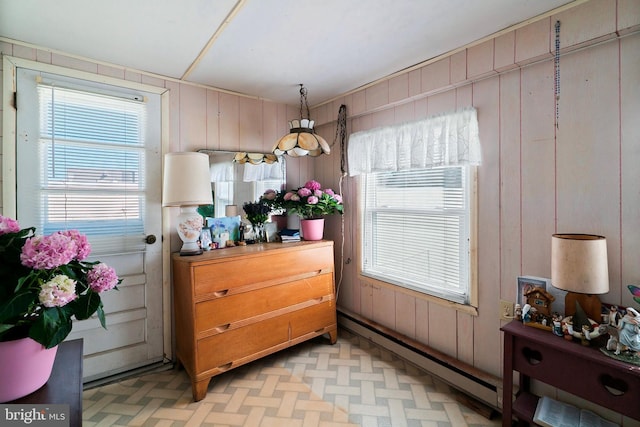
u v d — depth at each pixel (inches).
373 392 77.4
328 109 114.7
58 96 76.1
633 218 54.0
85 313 36.4
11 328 35.0
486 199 73.5
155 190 89.5
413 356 89.4
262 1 56.7
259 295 86.0
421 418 68.1
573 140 60.2
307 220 105.3
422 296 87.9
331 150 116.5
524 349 58.8
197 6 58.3
